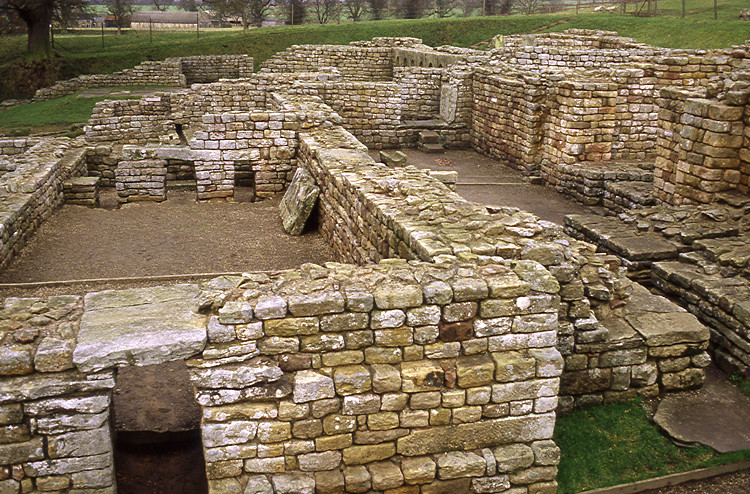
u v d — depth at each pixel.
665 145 14.71
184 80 40.41
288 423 5.73
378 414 5.91
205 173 16.31
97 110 26.03
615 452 7.25
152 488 6.32
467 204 8.52
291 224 13.66
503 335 6.14
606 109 18.78
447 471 6.11
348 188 10.68
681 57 19.39
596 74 19.91
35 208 13.48
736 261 9.66
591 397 7.89
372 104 24.50
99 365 5.26
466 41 46.88
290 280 6.06
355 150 13.81
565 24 43.94
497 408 6.19
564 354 7.64
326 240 13.08
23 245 12.54
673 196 14.51
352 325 5.76
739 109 12.70
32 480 5.49
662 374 8.08
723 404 7.94
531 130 20.58
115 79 39.94
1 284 10.55
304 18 67.38
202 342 5.44
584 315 7.58
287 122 16.19
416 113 27.75
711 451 7.15
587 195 17.67
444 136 25.67
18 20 50.97
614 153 19.62
